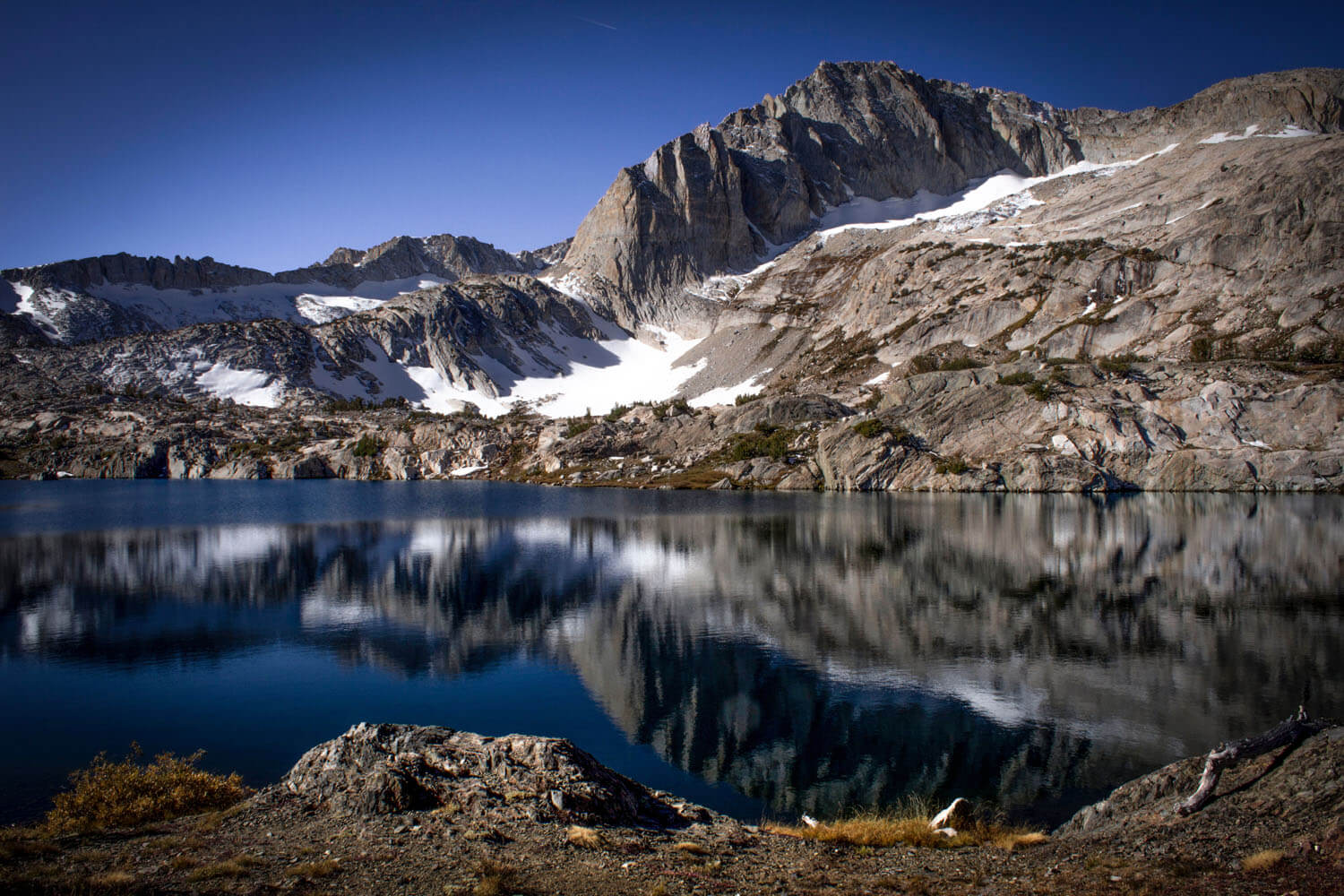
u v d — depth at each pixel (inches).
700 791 1002.1
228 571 2615.7
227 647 1706.4
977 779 1026.7
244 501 5428.2
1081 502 4608.8
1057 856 668.7
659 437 7800.2
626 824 743.7
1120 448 5359.3
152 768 866.8
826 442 6092.5
